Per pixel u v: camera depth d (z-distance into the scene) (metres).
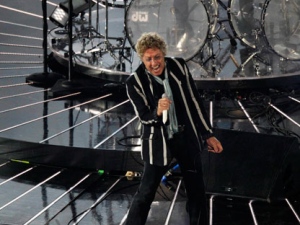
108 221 19.00
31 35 35.25
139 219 16.73
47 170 22.17
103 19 35.81
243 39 27.97
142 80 16.50
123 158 21.59
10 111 24.97
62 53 29.97
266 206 19.73
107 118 24.41
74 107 25.55
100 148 21.69
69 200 20.23
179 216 19.20
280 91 26.86
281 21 27.31
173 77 16.44
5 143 22.61
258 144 19.67
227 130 19.73
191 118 16.59
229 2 27.64
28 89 27.59
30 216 19.25
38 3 40.50
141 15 26.95
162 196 20.41
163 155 16.44
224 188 19.86
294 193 20.12
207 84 26.39
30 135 22.77
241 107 25.20
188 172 16.84
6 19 37.56
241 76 26.81
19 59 31.55
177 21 26.89
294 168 19.84
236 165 19.77
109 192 20.78
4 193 20.61
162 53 16.09
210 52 28.42
